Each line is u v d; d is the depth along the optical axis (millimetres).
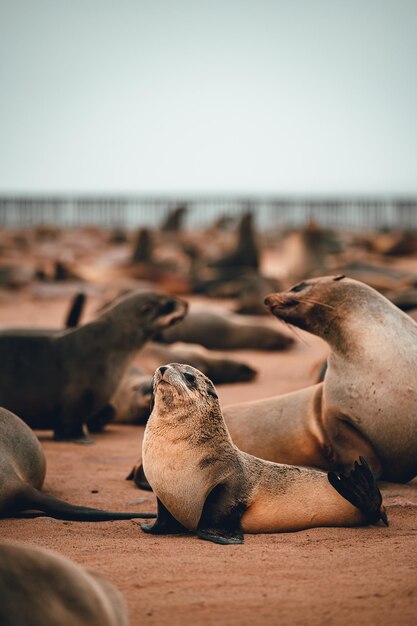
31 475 10867
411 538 8984
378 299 12000
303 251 46625
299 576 7637
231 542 8797
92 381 15898
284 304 12438
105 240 77812
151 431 9500
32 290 43250
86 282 46438
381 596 7098
